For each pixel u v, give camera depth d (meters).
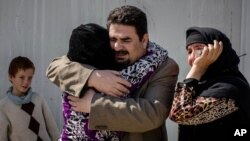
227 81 1.94
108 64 2.08
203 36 2.01
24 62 3.15
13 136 3.07
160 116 1.98
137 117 1.93
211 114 1.89
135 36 2.00
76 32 2.08
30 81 3.21
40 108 3.24
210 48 1.95
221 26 3.43
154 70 2.04
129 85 1.99
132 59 2.05
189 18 3.49
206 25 3.46
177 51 3.51
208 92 1.91
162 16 3.53
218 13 3.43
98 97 1.98
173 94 2.09
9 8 3.75
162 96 2.02
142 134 2.05
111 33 2.01
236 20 3.40
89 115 1.96
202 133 1.96
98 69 2.07
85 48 2.05
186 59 3.50
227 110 1.89
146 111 1.94
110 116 1.93
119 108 1.93
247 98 1.95
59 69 2.10
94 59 2.05
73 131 2.03
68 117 2.05
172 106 1.97
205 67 1.99
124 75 2.01
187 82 1.95
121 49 2.01
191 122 1.93
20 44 3.76
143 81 2.02
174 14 3.51
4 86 3.81
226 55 2.00
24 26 3.74
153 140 2.09
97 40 2.04
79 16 3.66
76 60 2.09
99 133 2.00
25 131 3.10
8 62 3.79
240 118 1.93
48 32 3.71
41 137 3.17
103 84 1.98
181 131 2.04
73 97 2.03
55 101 3.74
